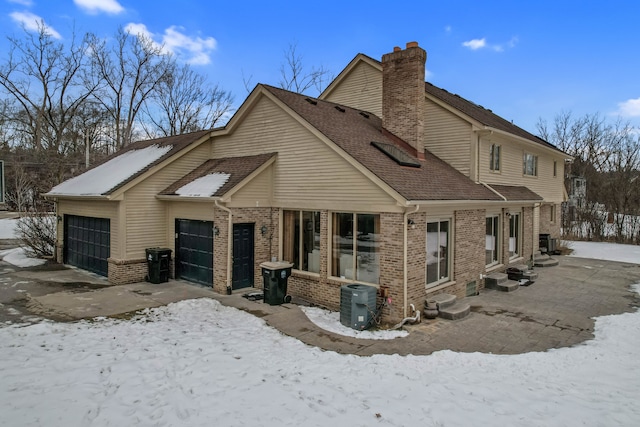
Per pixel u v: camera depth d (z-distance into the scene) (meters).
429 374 7.03
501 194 14.35
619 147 35.22
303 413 5.59
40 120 36.09
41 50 42.69
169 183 14.27
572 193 37.16
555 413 5.79
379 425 5.36
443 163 14.73
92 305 10.64
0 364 6.79
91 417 5.32
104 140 41.44
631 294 13.34
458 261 12.24
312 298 11.79
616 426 5.47
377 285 10.44
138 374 6.60
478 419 5.59
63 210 16.75
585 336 9.34
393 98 14.20
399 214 9.88
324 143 11.38
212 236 12.71
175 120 38.50
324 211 11.50
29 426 5.05
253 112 13.68
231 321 9.66
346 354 7.89
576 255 22.16
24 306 10.59
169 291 12.27
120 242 13.20
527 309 11.41
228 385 6.35
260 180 12.66
